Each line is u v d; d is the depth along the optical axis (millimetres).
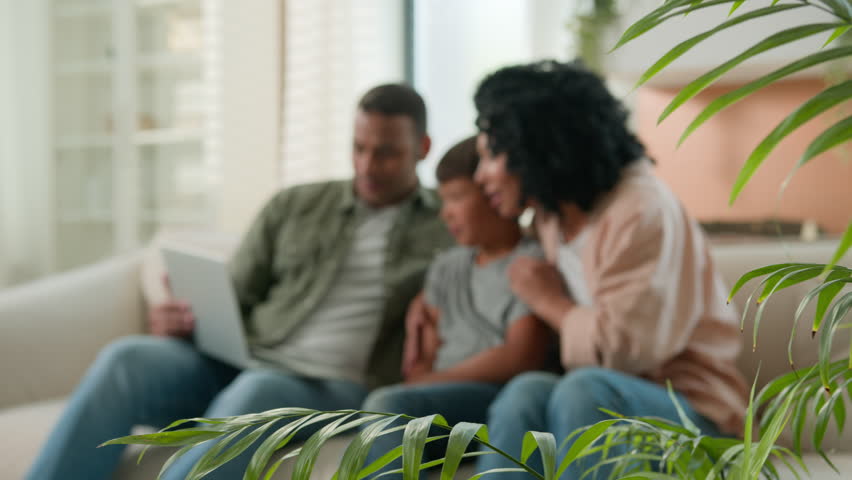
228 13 3434
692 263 1259
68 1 3707
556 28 3389
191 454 1175
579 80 1377
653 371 1225
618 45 477
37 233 3613
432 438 467
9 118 3541
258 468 464
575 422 1025
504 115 1376
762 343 1263
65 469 1298
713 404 1187
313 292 1693
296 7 3512
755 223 2025
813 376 519
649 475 553
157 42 3686
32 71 3609
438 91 3713
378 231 1731
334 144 3510
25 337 1785
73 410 1356
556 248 1418
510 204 1437
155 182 3734
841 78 1849
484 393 1336
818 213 2125
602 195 1348
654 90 2203
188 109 3658
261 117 3383
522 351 1391
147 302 1987
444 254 1613
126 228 3725
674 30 1373
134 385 1441
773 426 484
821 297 489
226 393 1389
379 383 1639
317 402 1450
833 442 1207
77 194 3729
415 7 3744
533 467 1044
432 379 1425
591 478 909
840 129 359
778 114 2156
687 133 443
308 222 1763
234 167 3428
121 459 1398
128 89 3709
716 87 2127
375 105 1700
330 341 1636
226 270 1473
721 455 600
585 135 1333
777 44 415
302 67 3514
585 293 1363
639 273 1223
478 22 3672
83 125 3754
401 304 1672
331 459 1282
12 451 1427
